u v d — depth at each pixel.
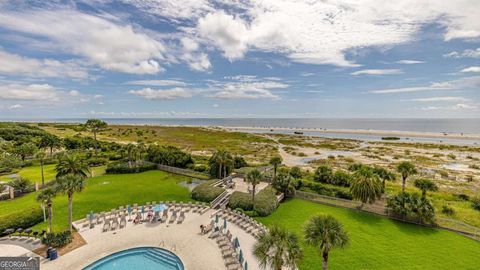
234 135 171.12
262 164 72.94
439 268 25.70
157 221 35.06
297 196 48.16
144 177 62.47
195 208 40.00
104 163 74.69
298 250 19.55
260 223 33.66
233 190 50.12
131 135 156.75
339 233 20.61
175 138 150.25
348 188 50.16
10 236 29.94
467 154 103.06
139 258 26.67
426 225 35.62
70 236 28.78
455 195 48.09
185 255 26.67
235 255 26.42
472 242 31.17
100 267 24.89
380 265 26.08
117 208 40.22
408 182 59.84
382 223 36.56
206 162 73.75
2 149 74.69
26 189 46.78
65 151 81.00
